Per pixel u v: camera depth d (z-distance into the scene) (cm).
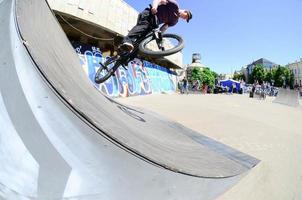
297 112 1423
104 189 154
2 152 144
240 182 358
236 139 625
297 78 9350
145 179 170
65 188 144
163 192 175
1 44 214
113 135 178
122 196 157
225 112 1106
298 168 446
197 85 3816
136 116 417
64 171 150
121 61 412
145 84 1811
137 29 379
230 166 320
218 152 400
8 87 171
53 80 187
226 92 3659
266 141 628
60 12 950
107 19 1180
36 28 267
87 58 1203
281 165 452
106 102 326
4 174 137
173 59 2494
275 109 1470
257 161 408
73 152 158
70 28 1138
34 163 146
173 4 374
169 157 221
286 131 790
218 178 238
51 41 296
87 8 1050
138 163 173
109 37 1333
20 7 257
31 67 183
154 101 1330
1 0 294
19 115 160
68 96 185
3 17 250
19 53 192
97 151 164
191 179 199
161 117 617
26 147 150
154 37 381
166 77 2461
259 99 2445
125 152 173
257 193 330
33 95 171
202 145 423
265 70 9619
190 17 394
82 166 156
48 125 162
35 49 209
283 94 2484
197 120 849
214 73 5697
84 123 172
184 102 1417
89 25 1127
